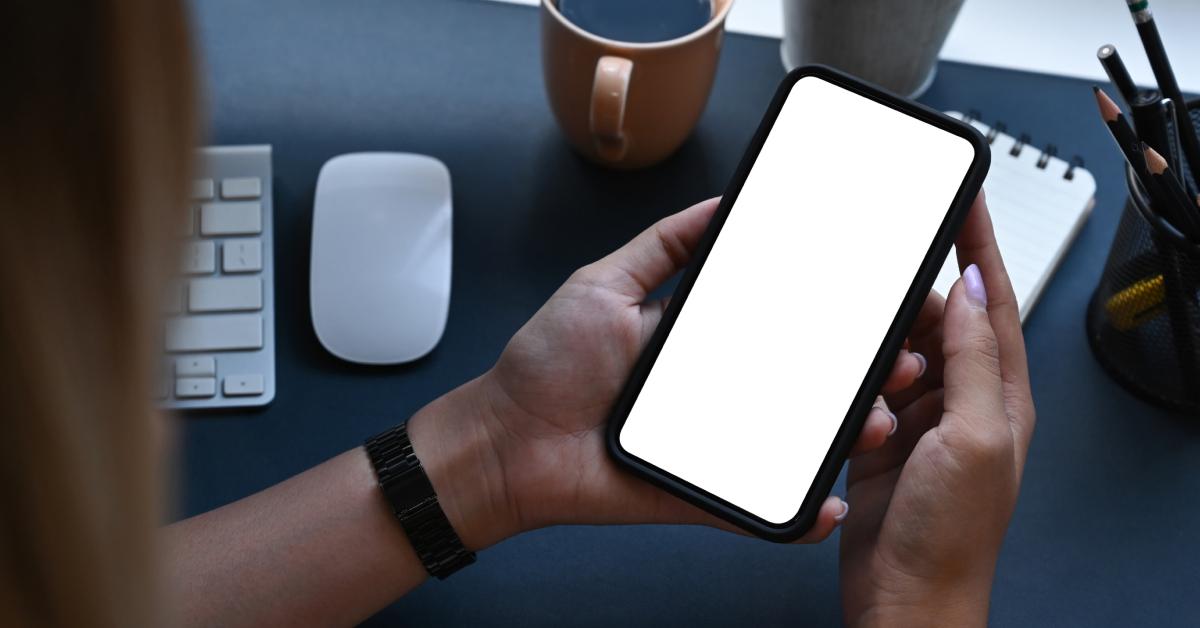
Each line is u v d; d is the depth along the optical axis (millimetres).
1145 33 567
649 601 603
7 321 149
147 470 187
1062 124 774
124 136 152
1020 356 568
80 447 164
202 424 646
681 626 597
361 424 650
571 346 551
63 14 143
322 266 662
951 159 541
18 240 148
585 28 667
